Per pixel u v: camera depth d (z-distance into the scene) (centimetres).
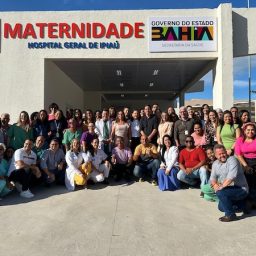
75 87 1734
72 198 640
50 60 1132
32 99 1096
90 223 497
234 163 516
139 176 768
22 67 1096
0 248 411
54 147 730
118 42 1102
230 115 702
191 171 679
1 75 1097
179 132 768
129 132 841
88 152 727
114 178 820
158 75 1519
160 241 427
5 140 743
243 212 543
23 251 400
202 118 841
